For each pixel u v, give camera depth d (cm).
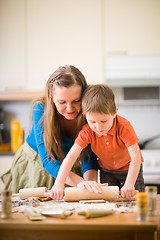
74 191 116
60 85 127
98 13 325
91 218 83
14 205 104
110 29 323
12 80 328
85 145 136
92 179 147
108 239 79
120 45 321
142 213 79
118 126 137
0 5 332
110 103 128
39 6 329
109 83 317
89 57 323
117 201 117
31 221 80
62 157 147
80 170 167
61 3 328
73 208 98
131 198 117
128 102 331
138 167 129
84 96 129
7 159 302
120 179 157
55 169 135
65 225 77
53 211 92
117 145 140
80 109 135
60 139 146
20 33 329
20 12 330
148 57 314
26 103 363
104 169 160
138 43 320
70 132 152
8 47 329
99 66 322
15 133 324
